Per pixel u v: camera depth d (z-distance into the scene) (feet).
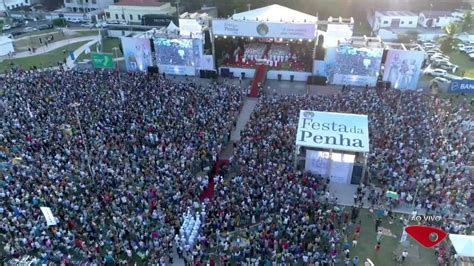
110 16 257.34
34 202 83.20
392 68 150.20
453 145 102.99
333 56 156.15
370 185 93.76
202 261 73.82
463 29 218.79
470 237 72.49
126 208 82.84
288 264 71.46
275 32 158.92
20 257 72.84
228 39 182.60
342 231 80.84
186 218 78.18
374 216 85.76
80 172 91.04
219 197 85.56
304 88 157.07
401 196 87.30
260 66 168.04
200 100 130.00
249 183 88.58
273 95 144.46
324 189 92.38
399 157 96.58
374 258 75.82
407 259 75.61
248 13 170.71
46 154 99.66
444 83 152.56
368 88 151.53
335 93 150.92
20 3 311.68
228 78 168.45
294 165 97.45
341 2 241.55
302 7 234.99
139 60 170.81
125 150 102.17
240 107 134.72
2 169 95.25
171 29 173.17
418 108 124.47
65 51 206.28
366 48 148.25
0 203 84.28
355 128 97.60
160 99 130.21
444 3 250.16
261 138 107.14
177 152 100.22
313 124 99.30
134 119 116.57
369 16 247.91
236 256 73.67
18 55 202.28
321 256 72.43
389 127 111.75
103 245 76.02
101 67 169.27
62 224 79.30
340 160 94.48
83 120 115.85
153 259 72.43
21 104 127.44
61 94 134.62
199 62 167.32
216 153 103.04
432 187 86.89
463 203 84.84
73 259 73.20
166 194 86.43
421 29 229.45
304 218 78.84
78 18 269.85
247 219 81.76
